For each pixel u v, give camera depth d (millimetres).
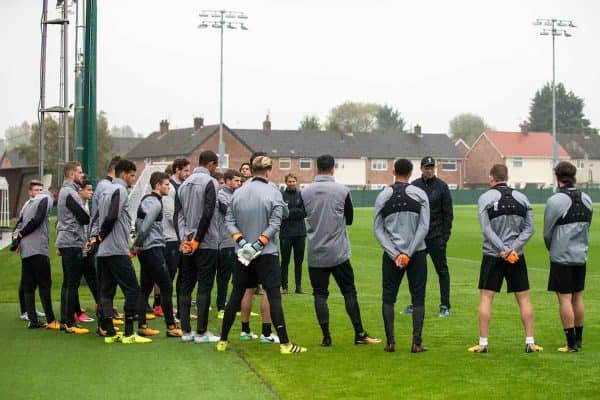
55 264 21828
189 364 9375
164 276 11234
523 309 9984
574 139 126375
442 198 13062
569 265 9969
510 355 9789
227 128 96438
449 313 13125
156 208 11102
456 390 8086
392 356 9789
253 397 7812
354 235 37094
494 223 9945
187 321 11016
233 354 9992
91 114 17000
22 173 48344
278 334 10047
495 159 116438
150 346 10570
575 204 9984
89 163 16969
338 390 8094
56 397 7816
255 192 10172
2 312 13805
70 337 11273
